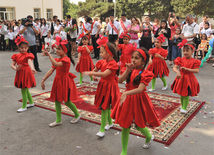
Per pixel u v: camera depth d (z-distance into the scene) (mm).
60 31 11031
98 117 3961
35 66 7531
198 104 4520
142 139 3211
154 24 9875
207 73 7176
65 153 2898
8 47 14234
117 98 3262
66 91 3529
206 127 3576
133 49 2703
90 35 9734
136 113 2666
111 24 9023
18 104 4656
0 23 13961
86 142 3170
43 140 3232
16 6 21750
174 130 3451
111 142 3162
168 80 6449
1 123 3779
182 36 7574
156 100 4816
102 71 3309
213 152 2893
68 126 3668
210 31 8984
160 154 2855
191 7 23672
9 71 7777
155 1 28266
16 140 3234
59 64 3393
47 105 4551
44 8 23516
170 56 8234
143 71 2627
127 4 29750
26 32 7160
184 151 2914
